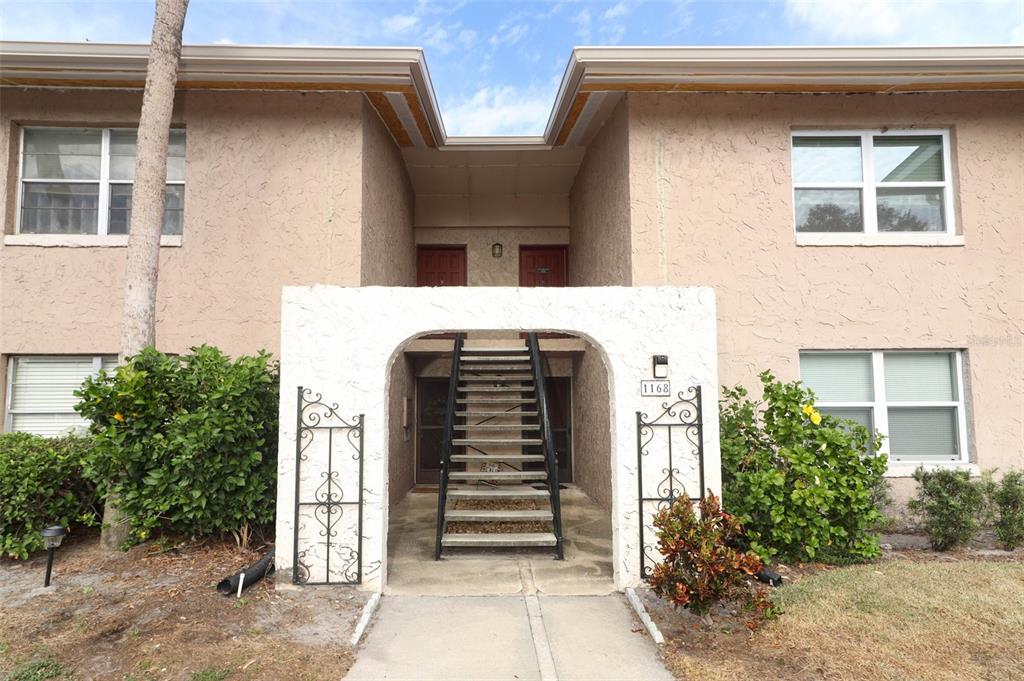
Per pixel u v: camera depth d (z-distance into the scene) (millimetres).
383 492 5383
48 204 7988
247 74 7449
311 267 7770
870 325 7781
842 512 5812
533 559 6355
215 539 6066
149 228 6379
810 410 6090
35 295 7648
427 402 11773
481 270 12539
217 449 5738
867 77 7547
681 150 7898
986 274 7855
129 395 5613
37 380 7766
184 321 7691
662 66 7391
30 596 4973
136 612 4641
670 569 4719
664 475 5496
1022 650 4082
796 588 5109
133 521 5762
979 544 6754
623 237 8109
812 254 7855
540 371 8117
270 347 7672
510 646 4363
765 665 4004
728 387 7680
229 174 7812
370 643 4391
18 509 5734
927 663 3934
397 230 10109
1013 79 7609
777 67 7414
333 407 5340
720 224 7848
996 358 7766
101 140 8070
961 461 7738
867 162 8117
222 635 4375
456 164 10945
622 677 3941
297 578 5188
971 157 7969
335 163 7875
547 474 7055
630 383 5562
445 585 5551
